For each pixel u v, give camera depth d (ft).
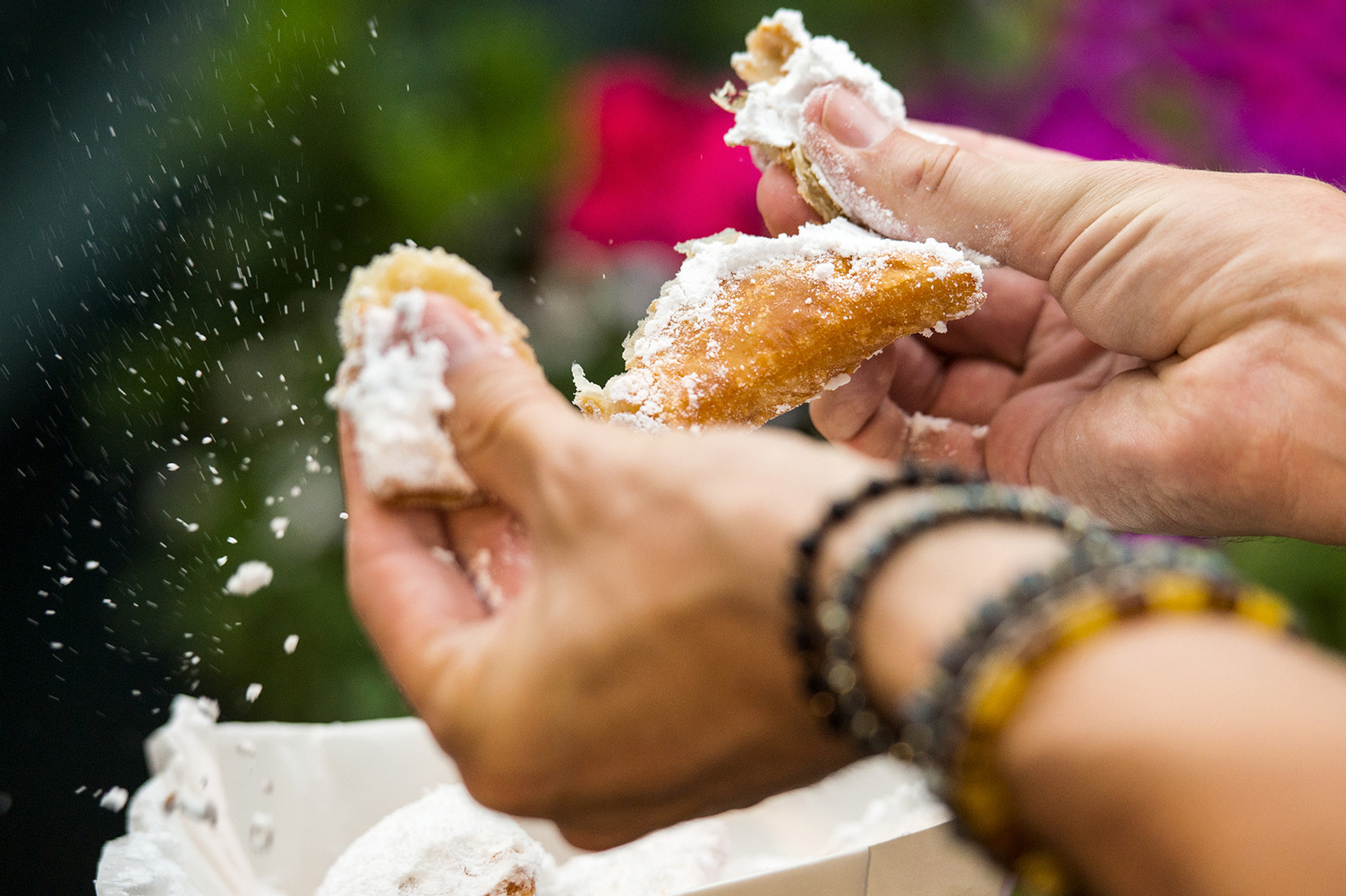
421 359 1.57
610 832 1.56
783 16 1.91
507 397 1.55
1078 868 1.18
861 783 1.83
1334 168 2.12
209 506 2.24
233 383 2.29
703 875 1.75
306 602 2.22
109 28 2.55
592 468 1.51
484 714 1.53
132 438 2.30
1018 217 1.83
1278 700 1.07
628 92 2.23
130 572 2.31
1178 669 1.12
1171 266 1.80
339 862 1.73
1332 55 2.09
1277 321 1.77
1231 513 1.83
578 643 1.50
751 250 1.78
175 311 2.32
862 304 1.76
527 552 1.61
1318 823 1.01
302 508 2.24
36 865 2.25
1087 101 2.22
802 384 1.78
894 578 1.35
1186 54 2.13
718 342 1.75
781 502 1.44
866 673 1.36
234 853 1.75
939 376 2.06
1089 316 1.86
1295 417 1.77
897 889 1.65
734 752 1.49
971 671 1.18
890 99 1.89
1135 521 1.91
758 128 1.88
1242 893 1.03
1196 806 1.05
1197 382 1.81
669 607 1.47
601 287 2.29
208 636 2.21
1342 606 2.08
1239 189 1.81
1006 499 1.41
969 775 1.21
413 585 1.58
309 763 1.81
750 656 1.46
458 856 1.71
